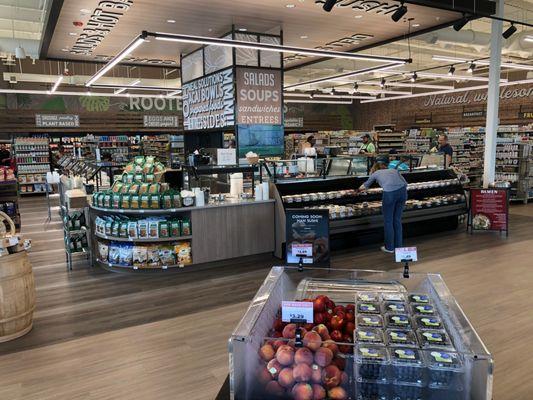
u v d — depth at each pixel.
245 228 5.97
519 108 18.23
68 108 19.38
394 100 24.67
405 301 2.41
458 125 21.08
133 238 5.43
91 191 7.18
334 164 8.00
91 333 3.88
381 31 9.42
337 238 6.66
